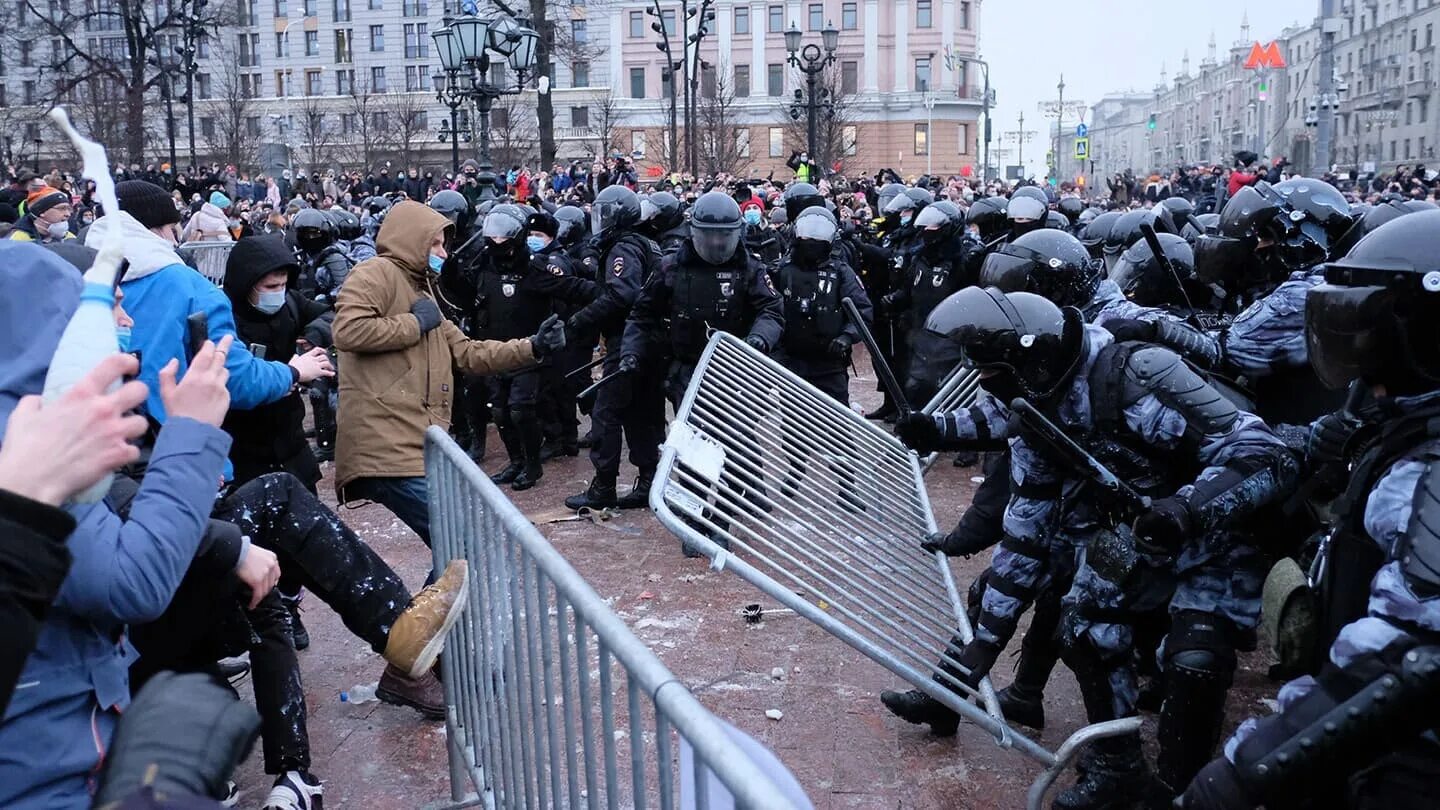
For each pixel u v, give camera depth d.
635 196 6.96
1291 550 2.98
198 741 1.09
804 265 6.56
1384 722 1.72
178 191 20.84
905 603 3.92
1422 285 1.83
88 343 1.67
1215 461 2.85
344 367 4.16
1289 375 3.75
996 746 3.84
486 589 2.85
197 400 2.01
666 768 1.68
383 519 6.61
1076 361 3.07
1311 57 89.88
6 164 33.38
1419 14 71.56
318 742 3.86
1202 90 116.06
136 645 2.57
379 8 66.19
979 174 67.56
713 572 5.55
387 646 3.05
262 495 3.06
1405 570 1.73
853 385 10.75
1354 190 23.66
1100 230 6.43
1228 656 2.96
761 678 4.36
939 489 7.12
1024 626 4.95
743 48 63.75
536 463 7.40
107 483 1.66
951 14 64.31
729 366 4.85
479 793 3.00
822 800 3.48
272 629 3.10
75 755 1.79
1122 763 3.31
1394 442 1.89
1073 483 3.35
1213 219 6.37
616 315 6.67
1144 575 3.15
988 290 3.19
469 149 49.94
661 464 3.56
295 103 65.56
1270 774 1.82
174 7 42.66
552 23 25.95
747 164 58.31
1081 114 74.06
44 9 46.06
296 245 8.90
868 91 64.75
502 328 7.22
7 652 1.36
